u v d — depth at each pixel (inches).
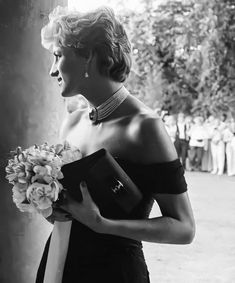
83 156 63.1
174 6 621.6
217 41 617.9
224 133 581.6
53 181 55.5
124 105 62.0
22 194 56.8
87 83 60.8
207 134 598.2
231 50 620.4
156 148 58.5
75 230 62.1
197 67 632.4
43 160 55.8
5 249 96.3
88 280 61.2
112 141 60.7
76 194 56.4
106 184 57.0
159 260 237.8
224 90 629.3
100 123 62.9
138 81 629.9
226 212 353.7
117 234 58.0
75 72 60.2
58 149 59.2
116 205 59.4
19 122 93.9
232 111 627.8
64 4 96.0
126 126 60.4
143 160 59.0
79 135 65.5
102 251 61.1
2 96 93.4
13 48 92.7
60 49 60.2
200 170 613.0
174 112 653.3
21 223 96.1
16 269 97.3
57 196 55.3
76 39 58.6
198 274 217.8
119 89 62.2
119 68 60.4
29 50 93.2
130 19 613.9
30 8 92.3
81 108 70.1
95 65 59.8
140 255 63.0
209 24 616.7
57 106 96.4
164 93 643.5
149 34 619.2
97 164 56.2
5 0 91.4
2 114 93.4
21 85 93.7
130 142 59.4
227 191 455.8
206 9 616.4
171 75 642.2
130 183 57.7
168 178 58.7
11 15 91.9
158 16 620.7
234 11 613.6
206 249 257.3
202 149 607.8
